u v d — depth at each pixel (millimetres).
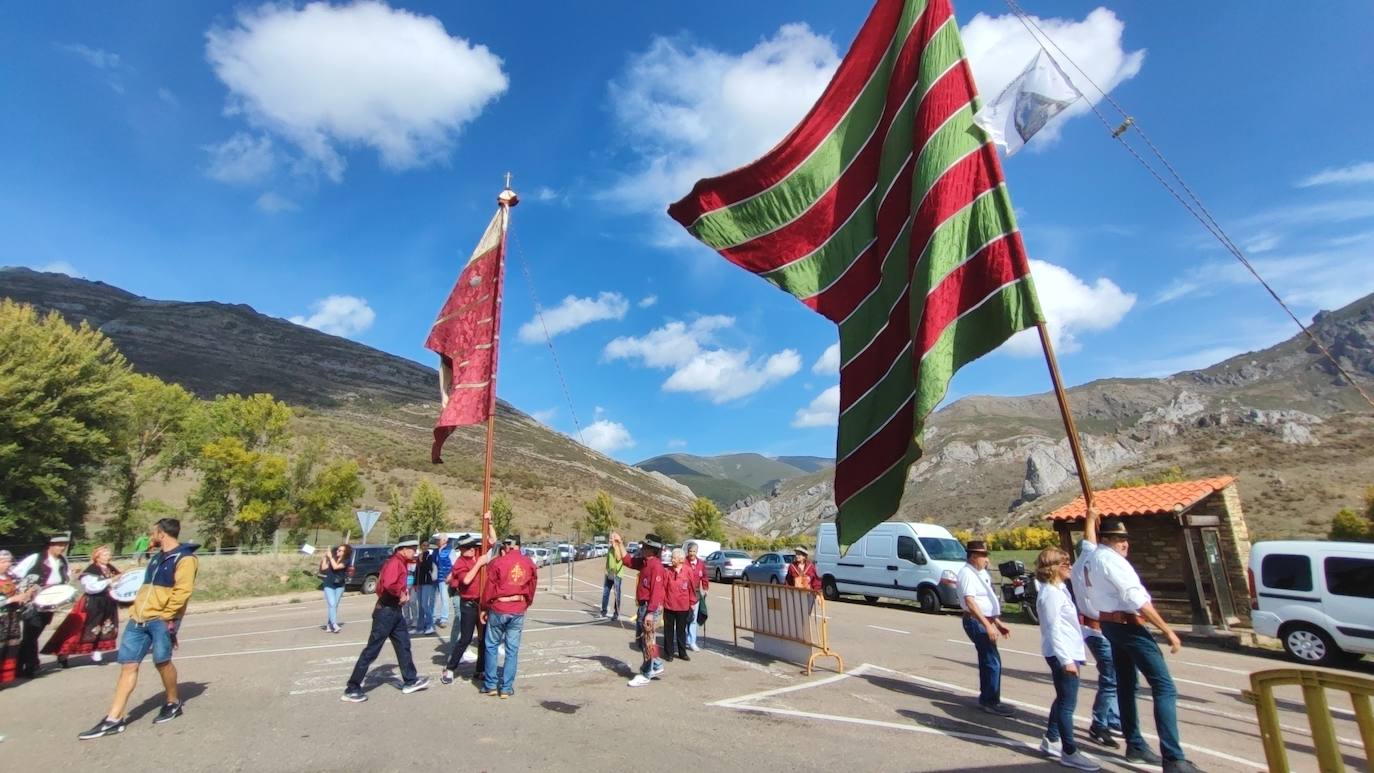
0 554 8812
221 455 36750
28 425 26359
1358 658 12031
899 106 6316
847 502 5961
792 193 6703
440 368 9656
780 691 8289
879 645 12578
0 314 28062
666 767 5320
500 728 6445
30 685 8555
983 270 5328
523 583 7941
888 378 5883
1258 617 12602
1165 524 17375
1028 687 8805
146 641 6586
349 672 9242
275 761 5449
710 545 37719
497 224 9695
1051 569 5895
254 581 24906
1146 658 5234
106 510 37281
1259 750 6172
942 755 5684
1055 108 5250
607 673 9273
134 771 5242
